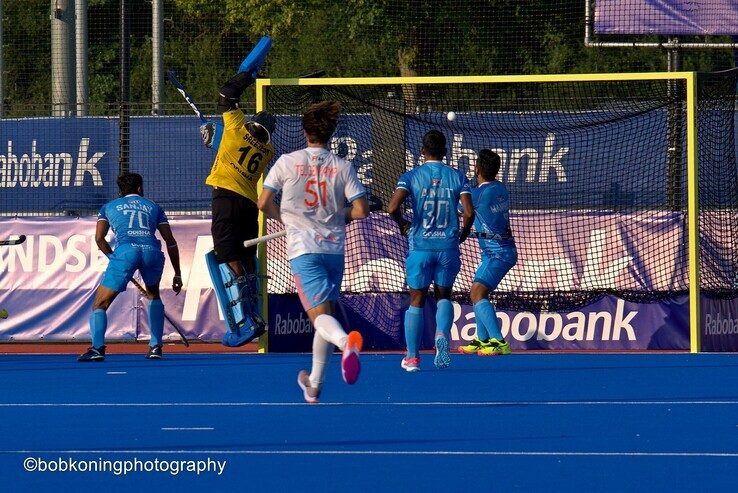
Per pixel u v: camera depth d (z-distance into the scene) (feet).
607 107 165.17
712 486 66.85
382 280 163.94
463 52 326.24
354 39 354.95
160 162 179.32
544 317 163.32
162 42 288.92
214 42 386.93
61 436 86.07
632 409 98.89
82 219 174.29
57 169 182.50
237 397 108.88
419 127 167.32
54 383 121.80
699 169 160.86
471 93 188.75
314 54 356.18
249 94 336.08
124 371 133.90
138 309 171.63
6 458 76.84
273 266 161.68
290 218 95.86
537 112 166.71
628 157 164.45
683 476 69.67
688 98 153.07
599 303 162.50
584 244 163.94
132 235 148.15
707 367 134.00
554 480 68.74
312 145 96.63
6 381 123.85
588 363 139.74
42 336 173.47
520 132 167.22
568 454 77.10
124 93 183.32
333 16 359.25
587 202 165.78
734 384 117.08
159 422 92.94
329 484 68.18
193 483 68.90
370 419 93.66
